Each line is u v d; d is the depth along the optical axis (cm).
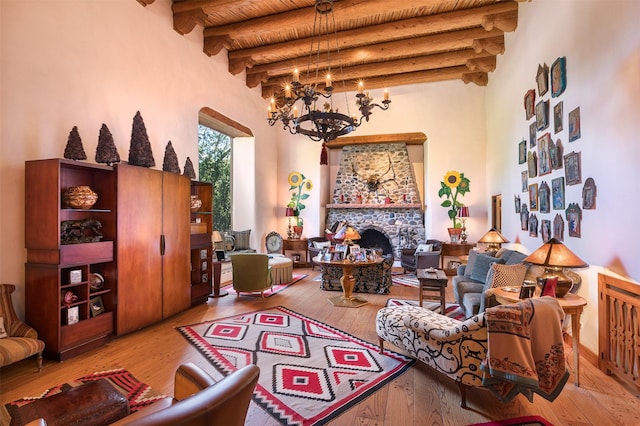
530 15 468
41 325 305
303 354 321
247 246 734
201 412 84
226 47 631
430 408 232
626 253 261
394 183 881
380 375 280
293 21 523
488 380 209
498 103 645
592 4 307
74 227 325
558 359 211
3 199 303
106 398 173
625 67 261
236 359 310
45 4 332
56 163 299
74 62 359
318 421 216
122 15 418
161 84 483
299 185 864
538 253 291
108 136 356
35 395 247
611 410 231
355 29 575
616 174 272
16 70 309
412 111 793
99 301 350
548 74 404
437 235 778
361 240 911
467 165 759
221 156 746
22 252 314
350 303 500
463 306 420
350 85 782
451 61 668
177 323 413
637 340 247
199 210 536
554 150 383
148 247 392
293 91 412
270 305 496
